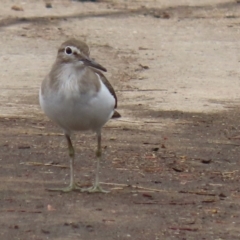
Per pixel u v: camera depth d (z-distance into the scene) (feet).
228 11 92.17
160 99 60.23
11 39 76.33
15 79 64.54
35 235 33.40
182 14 90.12
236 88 64.54
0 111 55.42
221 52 76.33
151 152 46.68
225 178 42.47
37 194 38.55
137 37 80.64
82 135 49.73
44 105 37.47
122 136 50.03
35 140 48.39
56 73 36.81
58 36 78.74
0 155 44.96
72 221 35.04
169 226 34.96
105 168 43.27
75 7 89.71
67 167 43.24
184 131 52.03
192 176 42.52
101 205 37.27
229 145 49.14
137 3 93.71
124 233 33.94
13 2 89.04
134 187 40.24
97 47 76.02
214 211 37.06
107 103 37.37
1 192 38.68
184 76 67.72
